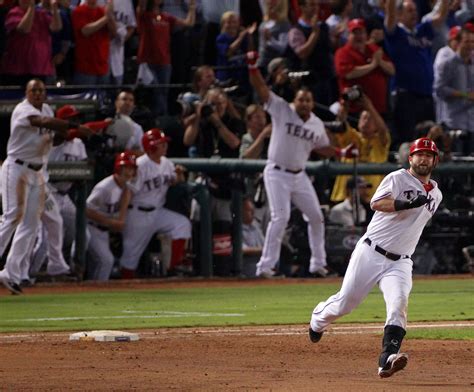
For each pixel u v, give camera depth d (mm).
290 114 62000
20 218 55219
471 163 69000
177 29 72188
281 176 62656
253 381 27406
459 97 73562
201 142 67562
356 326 41531
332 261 67500
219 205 67375
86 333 37375
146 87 66500
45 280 62625
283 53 71938
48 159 61844
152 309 48344
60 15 67312
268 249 63844
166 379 27719
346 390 25734
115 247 67125
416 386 26672
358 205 67188
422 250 68688
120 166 63844
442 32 77000
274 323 42406
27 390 25656
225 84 69938
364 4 75812
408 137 73812
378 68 71312
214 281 64312
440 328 40781
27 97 54938
